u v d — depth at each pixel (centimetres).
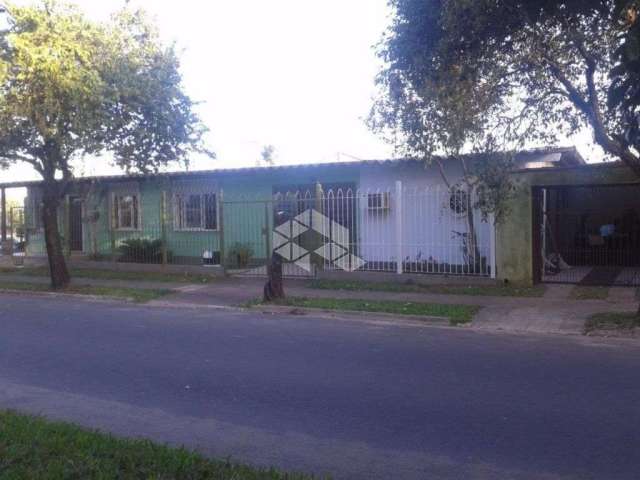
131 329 1059
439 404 625
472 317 1106
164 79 1586
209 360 823
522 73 1077
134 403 645
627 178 1242
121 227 2205
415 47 1070
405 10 1061
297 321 1134
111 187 2222
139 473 424
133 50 1557
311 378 728
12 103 1380
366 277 1522
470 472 466
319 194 1644
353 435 546
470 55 1018
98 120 1420
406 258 1584
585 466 471
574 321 1044
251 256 1895
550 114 1127
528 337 959
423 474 464
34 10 1380
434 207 1572
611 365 767
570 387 673
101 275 1856
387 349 879
